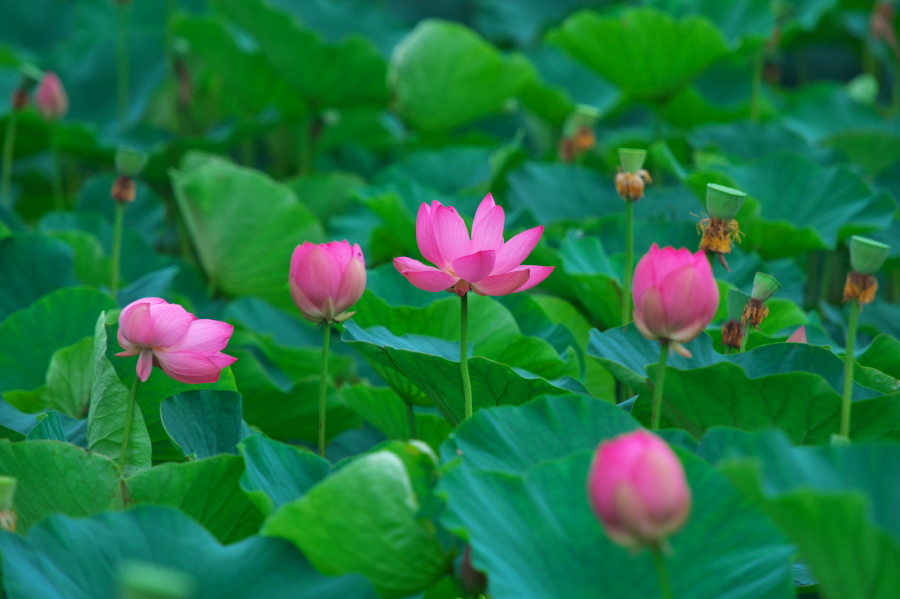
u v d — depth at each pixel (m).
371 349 5.10
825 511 4.46
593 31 7.45
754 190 6.32
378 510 4.73
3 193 7.09
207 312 6.49
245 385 5.54
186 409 5.08
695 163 7.59
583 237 5.79
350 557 4.76
